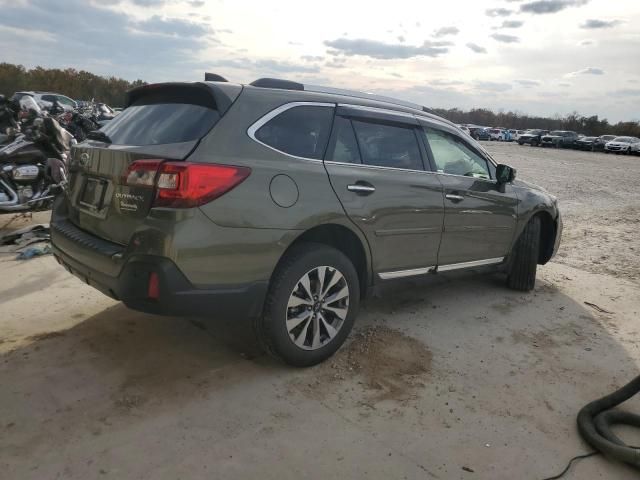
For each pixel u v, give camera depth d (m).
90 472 2.32
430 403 3.04
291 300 3.13
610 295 5.20
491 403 3.08
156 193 2.71
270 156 3.05
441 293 5.01
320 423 2.79
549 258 5.54
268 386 3.12
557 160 28.89
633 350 3.92
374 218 3.51
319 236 3.39
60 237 3.40
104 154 3.10
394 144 3.84
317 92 3.52
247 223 2.87
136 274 2.74
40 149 6.37
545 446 2.71
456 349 3.78
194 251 2.71
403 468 2.48
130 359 3.34
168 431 2.63
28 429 2.59
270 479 2.35
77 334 3.65
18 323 3.79
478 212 4.39
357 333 3.93
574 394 3.24
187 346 3.56
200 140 2.83
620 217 10.23
